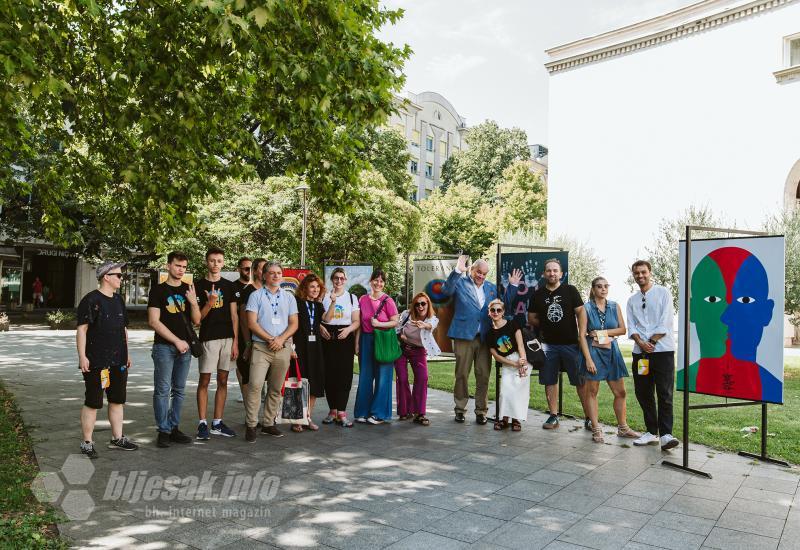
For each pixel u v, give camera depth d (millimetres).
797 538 3908
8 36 5141
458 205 46375
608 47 24984
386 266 23547
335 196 8398
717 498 4703
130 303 40500
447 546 3717
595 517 4250
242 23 4551
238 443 6250
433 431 7051
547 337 7125
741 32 21375
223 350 6488
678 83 23047
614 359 6699
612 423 7617
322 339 7281
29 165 19141
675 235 16156
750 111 21141
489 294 7586
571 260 22422
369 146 32062
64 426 6695
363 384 7527
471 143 60062
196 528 3938
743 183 21266
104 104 8070
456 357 7590
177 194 7582
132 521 4027
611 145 24969
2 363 12570
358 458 5758
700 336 6000
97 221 10094
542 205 43938
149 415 7449
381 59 6816
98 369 5527
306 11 5621
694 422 7684
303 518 4156
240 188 21484
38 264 36969
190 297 6117
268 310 6391
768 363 5570
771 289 5582
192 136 7246
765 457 5848
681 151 22922
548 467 5539
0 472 4832
